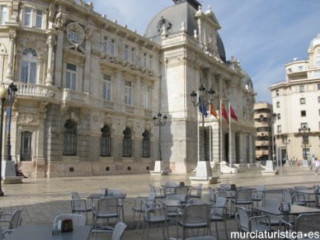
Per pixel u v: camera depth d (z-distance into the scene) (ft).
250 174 140.05
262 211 29.14
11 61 101.96
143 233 32.07
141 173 143.74
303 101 310.86
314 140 301.84
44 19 109.40
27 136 102.68
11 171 83.92
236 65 209.67
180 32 158.92
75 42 118.73
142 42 150.82
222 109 141.18
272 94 334.85
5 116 99.40
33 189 70.79
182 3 175.73
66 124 114.01
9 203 51.85
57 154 107.65
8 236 18.58
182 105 151.53
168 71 158.10
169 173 144.97
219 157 151.74
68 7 115.34
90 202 48.29
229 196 44.55
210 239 18.12
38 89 101.65
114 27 135.03
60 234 18.99
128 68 141.49
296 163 279.08
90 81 123.75
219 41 204.23
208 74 173.37
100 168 124.57
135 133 143.95
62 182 89.10
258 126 346.54
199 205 29.45
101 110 127.13
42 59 107.55
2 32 103.24
